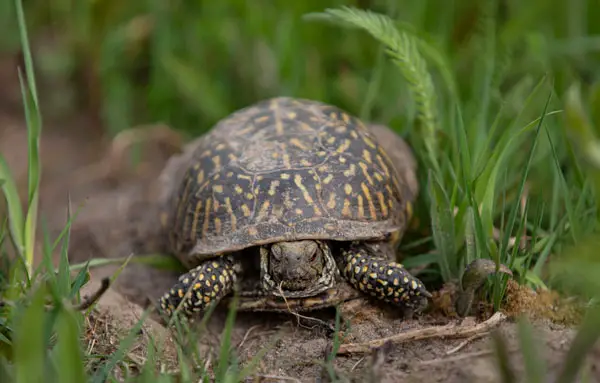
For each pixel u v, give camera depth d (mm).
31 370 2520
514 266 3625
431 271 3990
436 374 3072
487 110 4559
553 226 3855
